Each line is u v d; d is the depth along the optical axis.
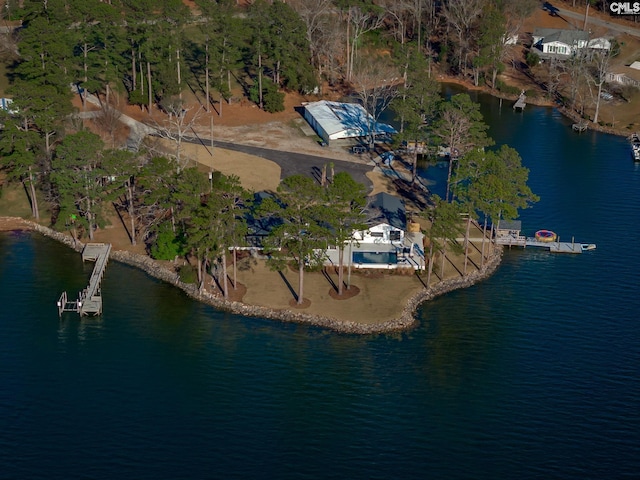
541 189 162.75
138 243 138.88
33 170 147.38
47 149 147.38
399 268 129.88
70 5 176.38
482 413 101.69
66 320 120.12
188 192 125.31
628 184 165.88
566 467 93.00
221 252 120.75
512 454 94.94
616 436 97.75
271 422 99.75
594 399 104.12
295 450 95.25
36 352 112.94
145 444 95.94
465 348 114.06
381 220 134.38
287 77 198.25
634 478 91.44
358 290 125.19
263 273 129.12
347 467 92.69
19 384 106.25
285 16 190.38
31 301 124.50
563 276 132.00
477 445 96.38
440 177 162.75
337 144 176.25
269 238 119.50
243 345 114.06
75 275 131.25
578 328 118.69
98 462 93.12
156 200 131.00
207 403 102.94
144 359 111.50
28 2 175.12
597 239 143.62
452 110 150.38
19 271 132.00
